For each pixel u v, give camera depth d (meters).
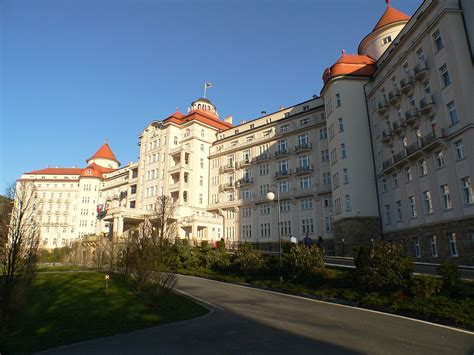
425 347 8.55
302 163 47.09
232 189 54.84
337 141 37.34
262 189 50.75
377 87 35.56
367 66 38.97
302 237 44.66
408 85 28.69
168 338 9.53
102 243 32.12
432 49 26.08
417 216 27.70
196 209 55.59
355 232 33.94
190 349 8.46
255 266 24.00
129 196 65.31
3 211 11.88
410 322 11.43
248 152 54.41
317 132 46.22
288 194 47.12
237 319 12.08
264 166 51.44
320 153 45.25
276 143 50.84
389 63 33.72
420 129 27.53
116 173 80.62
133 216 50.25
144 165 62.59
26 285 11.13
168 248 17.61
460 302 12.32
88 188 85.19
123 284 20.09
